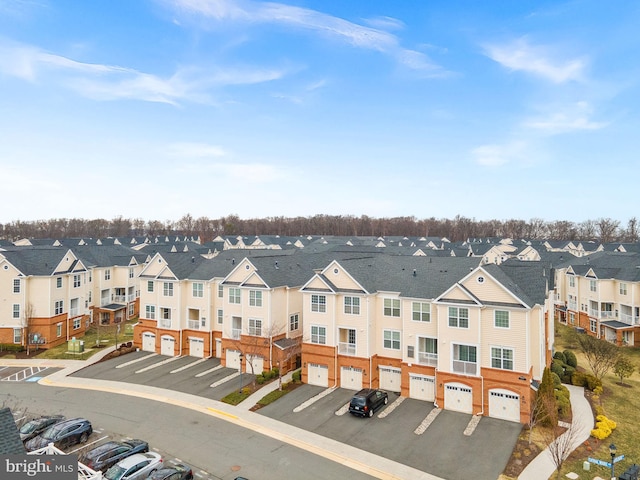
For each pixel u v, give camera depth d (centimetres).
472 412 3086
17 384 3728
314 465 2369
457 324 3162
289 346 3953
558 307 7025
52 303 5053
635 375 4212
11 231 16875
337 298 3684
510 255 9194
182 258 5062
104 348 4953
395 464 2389
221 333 4541
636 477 2109
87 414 3053
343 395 3456
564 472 2302
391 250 7144
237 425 2883
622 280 5578
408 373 3422
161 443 2619
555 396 2922
